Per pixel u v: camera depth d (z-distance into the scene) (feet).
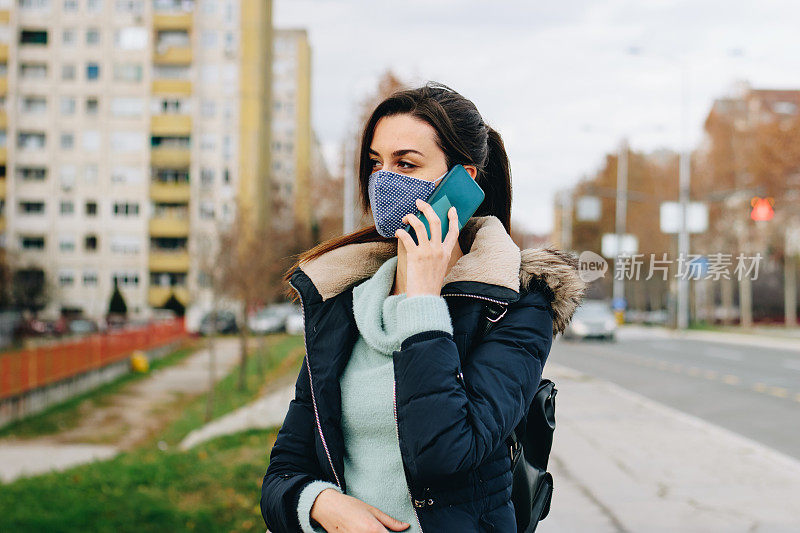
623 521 18.53
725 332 134.92
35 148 191.31
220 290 74.49
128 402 64.95
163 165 192.85
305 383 5.99
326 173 191.93
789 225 136.87
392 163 5.57
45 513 19.79
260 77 199.62
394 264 5.68
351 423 5.44
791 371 59.72
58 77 191.52
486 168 6.37
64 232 191.42
